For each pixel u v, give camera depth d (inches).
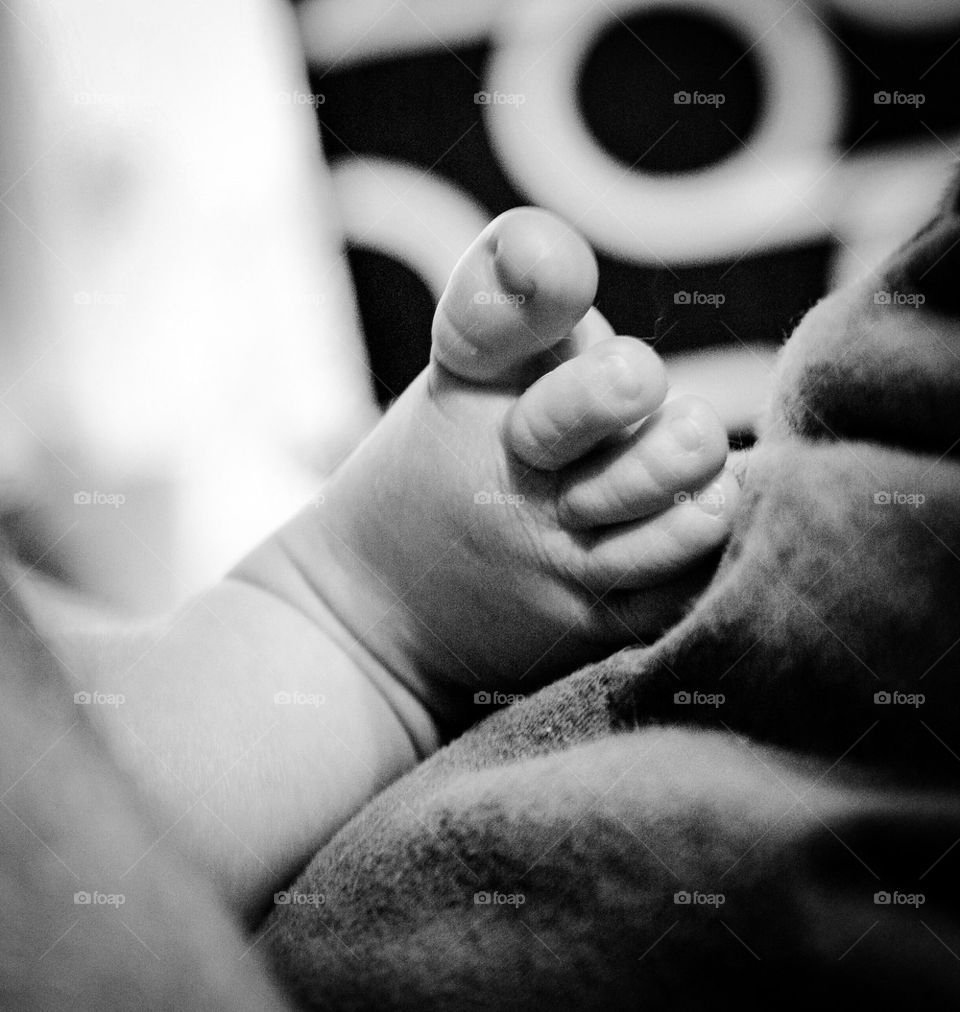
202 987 14.6
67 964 13.7
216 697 24.4
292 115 43.9
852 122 38.9
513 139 42.1
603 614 24.1
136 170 42.1
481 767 21.9
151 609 38.8
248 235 43.9
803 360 21.0
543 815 19.3
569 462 23.2
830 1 39.4
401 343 43.8
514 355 23.1
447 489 24.3
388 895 19.7
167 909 15.1
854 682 18.0
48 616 23.7
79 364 41.5
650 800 18.7
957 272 18.8
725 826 17.9
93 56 40.9
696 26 40.7
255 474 44.1
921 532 17.8
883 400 19.0
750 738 19.0
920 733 17.3
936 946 16.2
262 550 28.1
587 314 24.9
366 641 26.6
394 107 43.4
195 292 43.3
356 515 26.4
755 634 19.3
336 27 43.3
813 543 19.0
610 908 17.8
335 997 18.5
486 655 26.0
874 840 17.2
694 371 37.3
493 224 22.7
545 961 17.8
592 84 41.5
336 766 24.9
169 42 41.9
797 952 16.5
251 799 23.3
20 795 14.7
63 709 16.8
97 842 15.0
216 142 43.1
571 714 22.0
